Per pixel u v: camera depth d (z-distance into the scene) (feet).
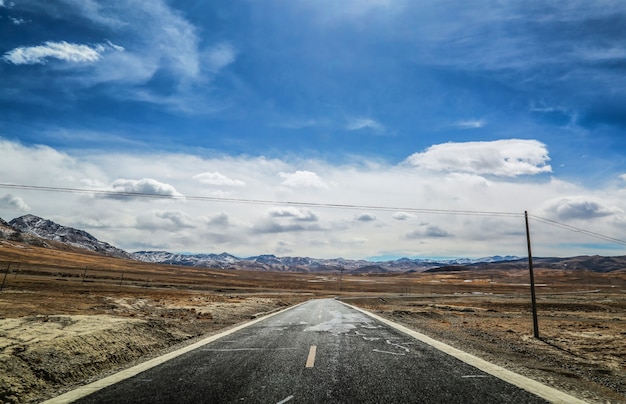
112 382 23.11
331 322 61.82
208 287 302.25
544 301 194.80
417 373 24.89
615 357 42.86
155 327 43.91
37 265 432.25
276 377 23.81
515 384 22.26
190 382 22.81
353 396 19.65
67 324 37.50
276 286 406.82
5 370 23.25
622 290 387.75
